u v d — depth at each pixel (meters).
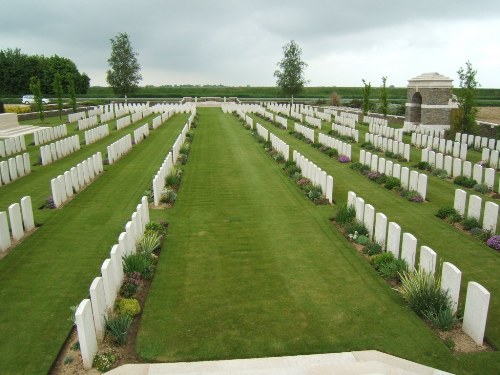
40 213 14.83
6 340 7.80
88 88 99.44
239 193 17.69
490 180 17.72
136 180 19.59
